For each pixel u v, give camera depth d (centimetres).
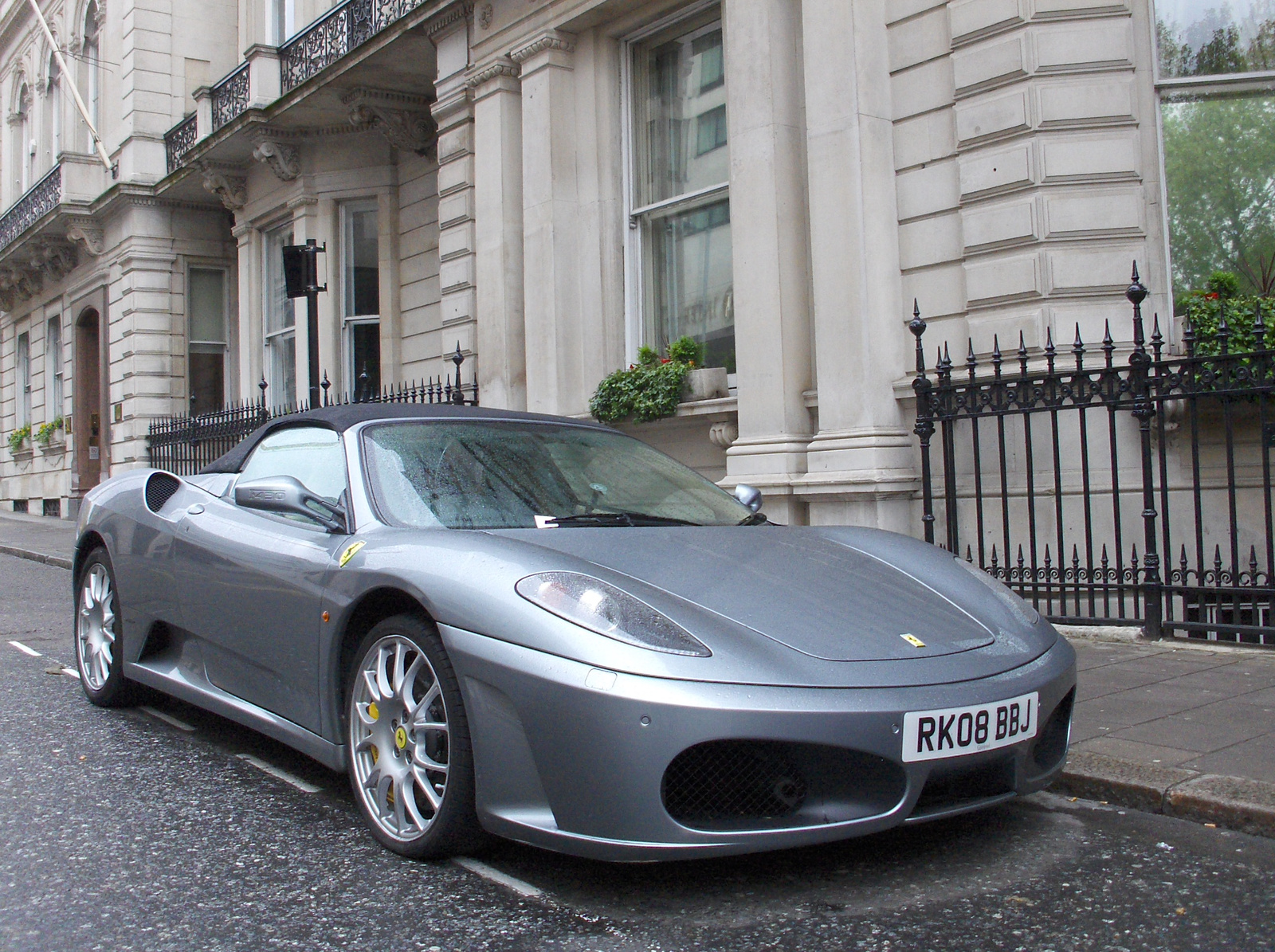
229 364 1992
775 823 268
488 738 282
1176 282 711
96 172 2058
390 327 1414
